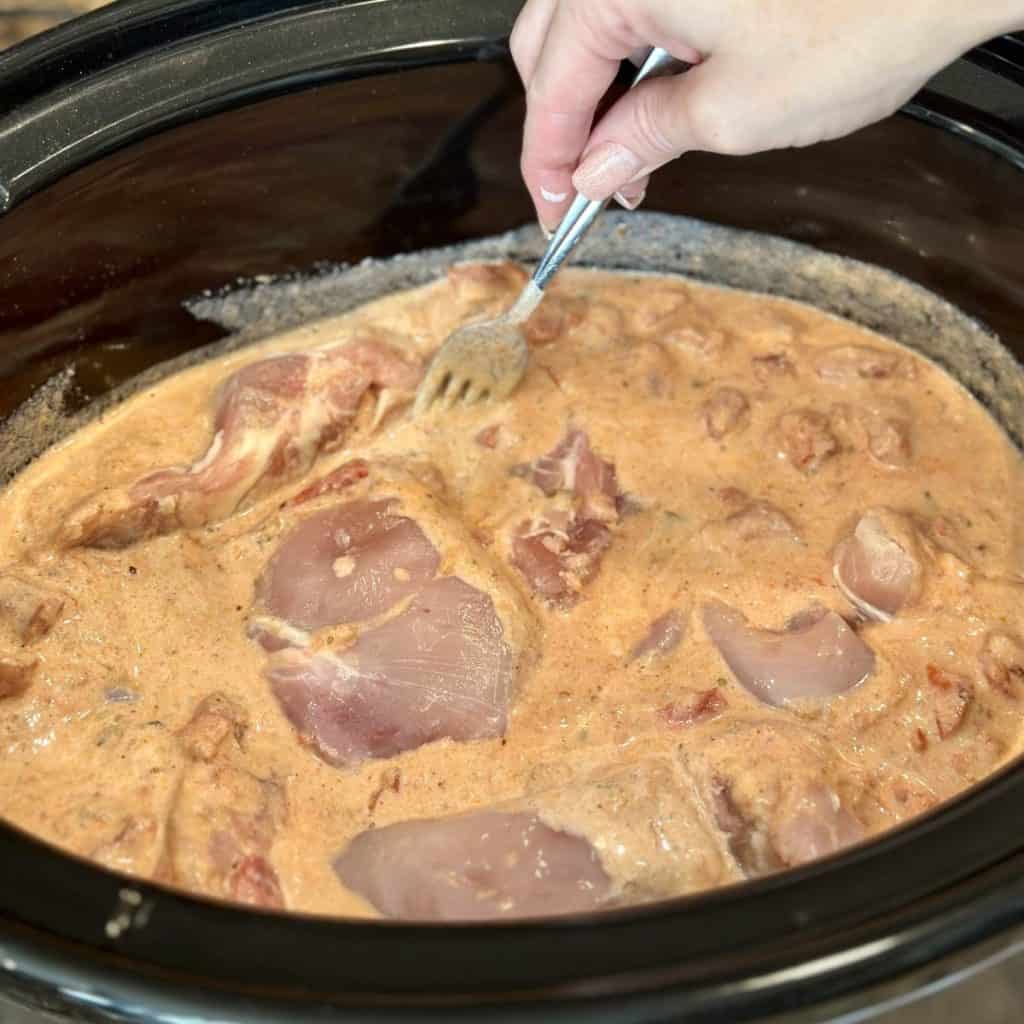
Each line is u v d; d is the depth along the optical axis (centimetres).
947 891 44
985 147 58
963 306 62
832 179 62
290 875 52
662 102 53
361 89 59
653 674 56
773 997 43
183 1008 43
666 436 61
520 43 57
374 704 55
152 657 56
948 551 58
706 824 53
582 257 66
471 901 51
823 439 60
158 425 62
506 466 61
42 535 59
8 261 57
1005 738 55
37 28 69
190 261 62
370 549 57
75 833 52
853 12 50
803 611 57
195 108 58
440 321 64
